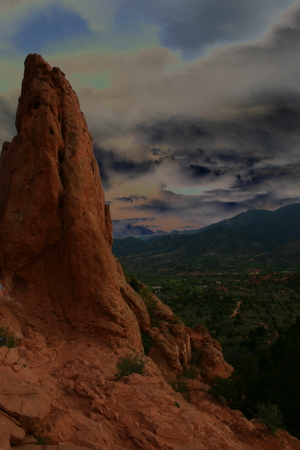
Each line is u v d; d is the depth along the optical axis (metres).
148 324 23.69
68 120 20.92
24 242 18.64
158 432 10.23
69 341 17.58
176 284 147.88
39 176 18.89
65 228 19.16
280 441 14.15
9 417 7.97
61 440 8.30
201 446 10.20
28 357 14.70
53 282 19.36
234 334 54.50
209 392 20.11
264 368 27.73
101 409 10.80
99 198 22.89
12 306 18.06
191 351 27.22
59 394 11.38
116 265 24.50
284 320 66.00
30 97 20.31
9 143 23.88
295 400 20.38
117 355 16.66
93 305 18.58
